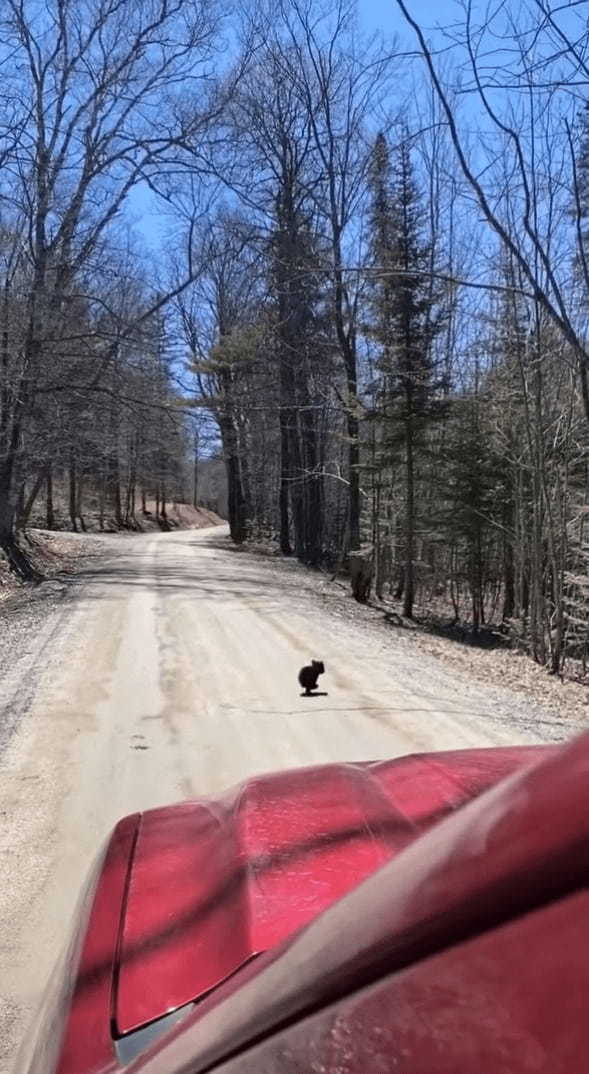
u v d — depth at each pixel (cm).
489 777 246
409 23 548
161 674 941
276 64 2786
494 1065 70
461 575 2830
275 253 2714
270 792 245
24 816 500
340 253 2627
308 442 4022
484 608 3197
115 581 2102
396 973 80
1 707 777
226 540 5194
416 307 2305
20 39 2366
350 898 98
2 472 2467
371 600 2653
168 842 229
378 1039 79
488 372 2723
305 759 623
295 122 2894
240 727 715
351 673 994
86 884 228
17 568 2308
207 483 11881
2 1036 279
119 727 709
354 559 2439
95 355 2453
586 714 885
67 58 2464
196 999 152
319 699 836
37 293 2314
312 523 4000
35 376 2338
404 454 2538
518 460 2192
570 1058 66
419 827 210
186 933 174
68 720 730
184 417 2845
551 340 1877
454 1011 75
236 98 2870
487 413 2467
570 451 2005
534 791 82
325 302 3022
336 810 225
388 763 277
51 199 2473
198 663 1014
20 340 2323
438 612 3116
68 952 190
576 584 1891
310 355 3234
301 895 175
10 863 432
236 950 158
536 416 1911
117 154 2581
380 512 3080
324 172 2881
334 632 1373
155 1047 124
